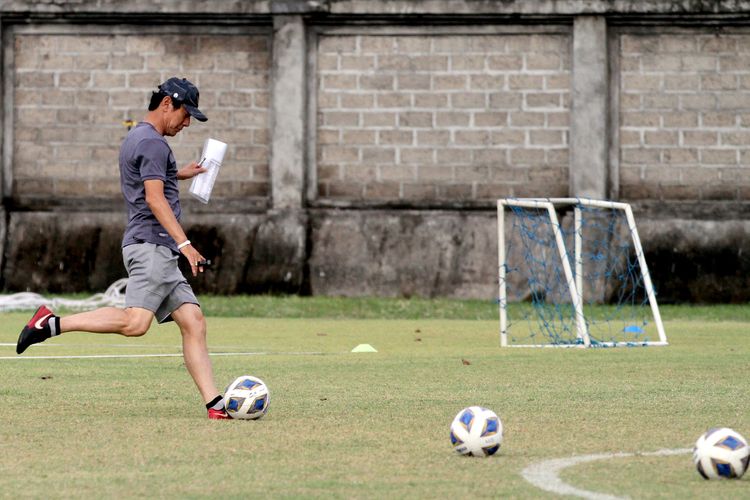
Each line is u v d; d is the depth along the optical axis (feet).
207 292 240.12
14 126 249.14
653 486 53.36
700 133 242.17
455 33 244.42
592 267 236.43
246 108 246.68
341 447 65.05
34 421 75.05
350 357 126.72
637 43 242.78
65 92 248.32
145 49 247.50
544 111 242.99
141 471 57.52
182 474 56.70
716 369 112.27
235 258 240.73
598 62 240.73
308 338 158.51
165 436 68.80
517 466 58.90
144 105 248.11
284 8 243.19
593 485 53.67
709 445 54.95
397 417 77.71
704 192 242.17
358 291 239.50
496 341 155.22
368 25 245.24
